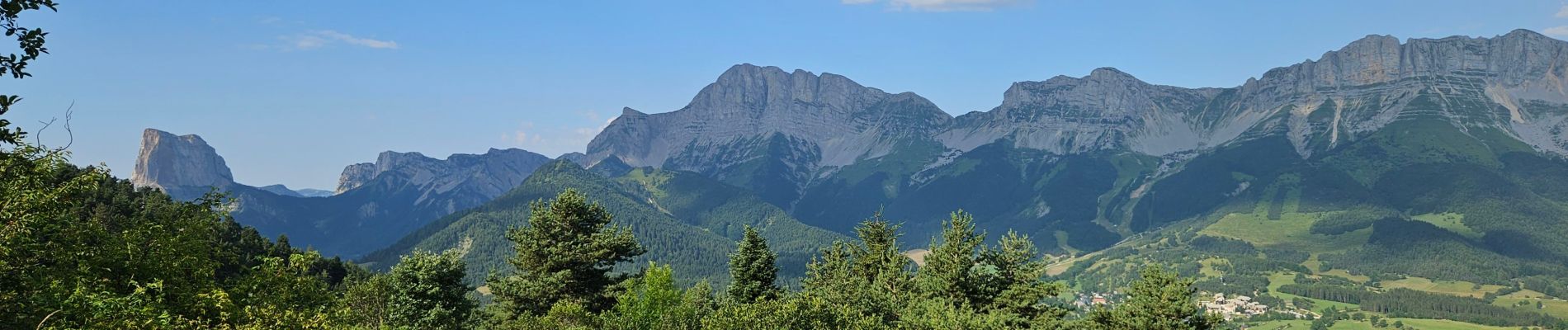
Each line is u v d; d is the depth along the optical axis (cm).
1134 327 6781
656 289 6675
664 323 6444
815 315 6259
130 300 2728
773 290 9181
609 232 7231
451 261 7081
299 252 3575
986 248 7725
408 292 6762
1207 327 6594
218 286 3191
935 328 6506
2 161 2520
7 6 1947
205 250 3400
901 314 7356
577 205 7238
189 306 2984
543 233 7231
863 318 6738
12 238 2578
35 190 2670
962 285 7419
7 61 1994
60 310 2603
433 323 6656
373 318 6256
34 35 2030
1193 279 6688
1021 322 7275
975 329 6506
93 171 2916
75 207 2955
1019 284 7494
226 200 3656
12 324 2605
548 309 7050
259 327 2880
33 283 2708
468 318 7700
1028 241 7625
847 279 8531
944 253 7588
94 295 2672
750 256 9156
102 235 3095
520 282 7156
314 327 3067
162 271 3050
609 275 7912
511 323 6600
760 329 5931
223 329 2845
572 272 7062
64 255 2870
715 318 6197
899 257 8244
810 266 9362
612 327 6266
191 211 3484
